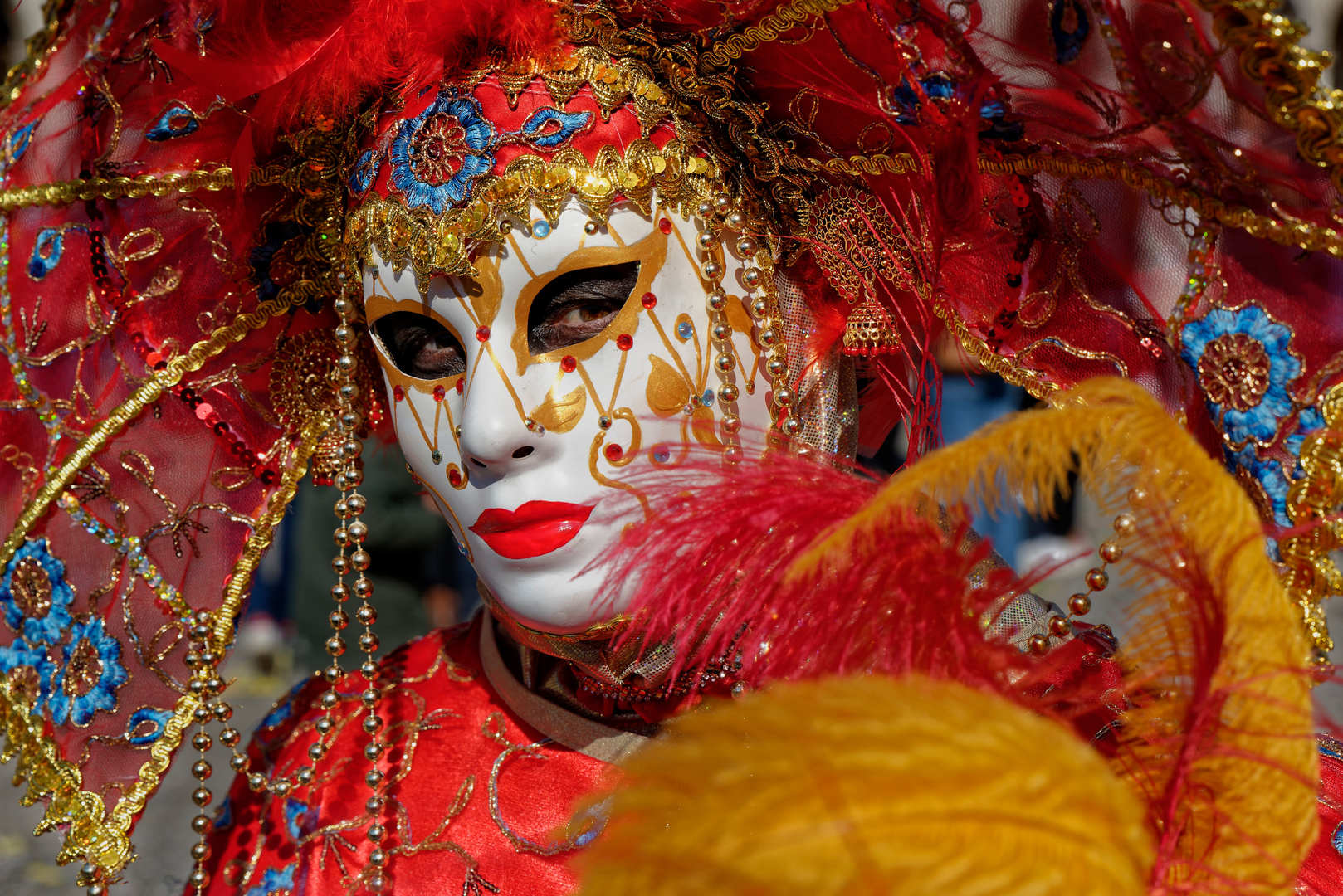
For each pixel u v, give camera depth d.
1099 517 0.67
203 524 1.07
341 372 0.97
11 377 1.07
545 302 0.86
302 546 2.91
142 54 1.00
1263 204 0.74
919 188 0.88
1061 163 0.82
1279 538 0.74
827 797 0.43
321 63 0.89
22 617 1.08
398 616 2.88
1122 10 0.70
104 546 1.05
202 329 1.07
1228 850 0.56
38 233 1.05
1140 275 0.84
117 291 1.05
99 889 1.02
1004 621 0.89
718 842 0.43
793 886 0.42
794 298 0.92
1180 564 0.58
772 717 0.46
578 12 0.86
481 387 0.85
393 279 0.88
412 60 0.88
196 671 1.04
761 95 0.90
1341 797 0.82
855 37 0.82
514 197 0.83
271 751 1.11
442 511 0.93
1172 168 0.78
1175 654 0.61
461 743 1.03
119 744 1.04
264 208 1.04
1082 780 0.45
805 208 0.89
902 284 0.91
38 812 2.50
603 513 0.85
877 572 0.61
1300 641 0.56
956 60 0.78
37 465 1.08
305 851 1.02
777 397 0.89
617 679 0.92
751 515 0.66
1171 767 0.58
